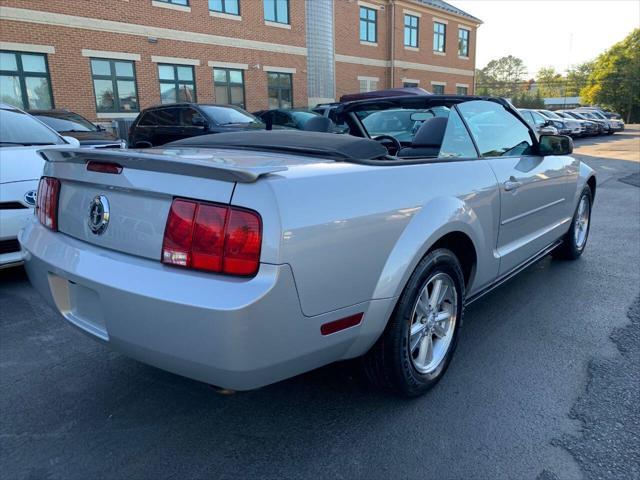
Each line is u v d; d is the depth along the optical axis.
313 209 1.95
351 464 2.19
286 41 20.86
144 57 16.38
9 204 4.10
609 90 61.06
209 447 2.31
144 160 1.98
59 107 14.60
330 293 2.03
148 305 1.91
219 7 18.39
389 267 2.26
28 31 13.76
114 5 15.43
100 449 2.30
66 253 2.28
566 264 5.00
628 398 2.65
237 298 1.79
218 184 1.89
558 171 4.09
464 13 31.11
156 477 2.12
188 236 1.90
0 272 4.82
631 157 17.03
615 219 7.10
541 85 92.75
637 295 4.14
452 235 2.73
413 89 12.32
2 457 2.24
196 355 1.88
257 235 1.83
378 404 2.63
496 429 2.41
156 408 2.63
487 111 3.52
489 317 3.73
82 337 3.46
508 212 3.27
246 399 2.70
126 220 2.10
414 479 2.09
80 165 2.30
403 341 2.45
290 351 1.96
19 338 3.44
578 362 3.05
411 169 2.51
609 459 2.19
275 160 2.31
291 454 2.26
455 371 2.96
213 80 18.52
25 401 2.69
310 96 22.62
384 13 25.91
